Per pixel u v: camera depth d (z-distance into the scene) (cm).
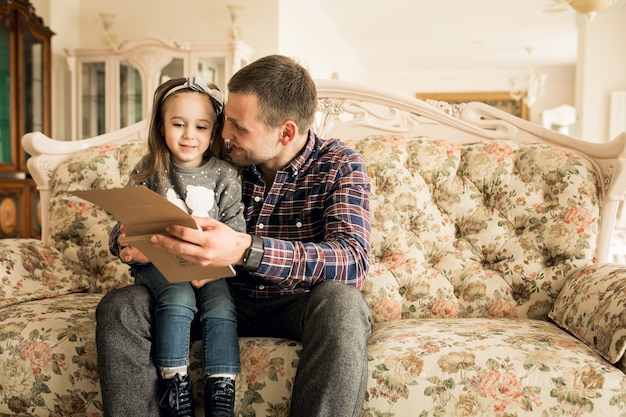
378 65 1125
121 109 516
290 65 161
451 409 137
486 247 195
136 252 146
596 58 687
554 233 190
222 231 131
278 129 158
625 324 136
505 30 841
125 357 136
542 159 199
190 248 126
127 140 240
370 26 822
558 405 133
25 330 158
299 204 165
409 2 697
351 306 136
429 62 1089
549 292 186
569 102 1133
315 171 165
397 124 226
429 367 139
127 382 136
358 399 134
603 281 159
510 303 188
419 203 201
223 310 146
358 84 225
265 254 138
